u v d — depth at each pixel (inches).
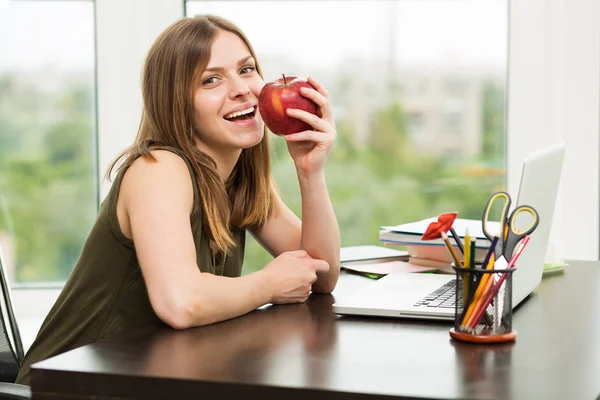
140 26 99.6
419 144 100.9
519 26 96.0
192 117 60.4
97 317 58.7
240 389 37.4
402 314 51.5
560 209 96.2
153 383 38.5
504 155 99.1
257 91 61.9
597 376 38.8
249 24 101.5
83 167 103.0
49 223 103.9
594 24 94.0
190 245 52.9
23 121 102.7
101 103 100.4
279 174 102.7
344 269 73.9
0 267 60.9
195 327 49.8
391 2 99.6
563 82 95.2
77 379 39.4
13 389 50.1
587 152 95.2
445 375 38.8
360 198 102.5
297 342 45.4
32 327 99.4
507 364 40.8
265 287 55.1
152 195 54.2
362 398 36.2
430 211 101.4
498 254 46.3
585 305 56.1
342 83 101.3
